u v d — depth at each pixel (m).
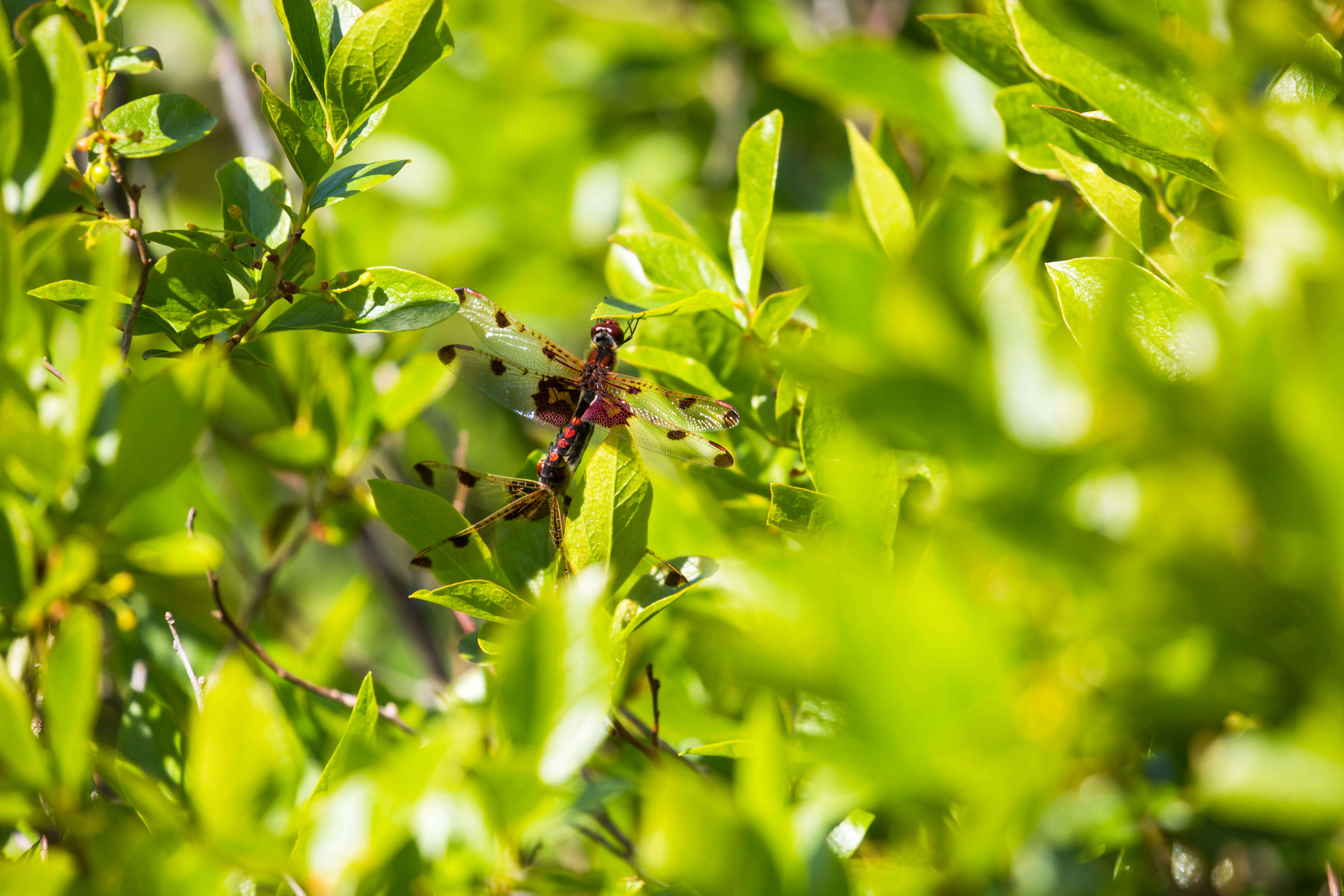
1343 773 0.49
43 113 0.74
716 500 0.80
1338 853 0.72
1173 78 0.73
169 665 0.81
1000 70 0.78
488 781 0.71
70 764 0.71
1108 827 0.71
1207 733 0.71
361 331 0.77
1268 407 0.47
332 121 0.77
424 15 0.76
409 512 0.77
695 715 0.80
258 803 0.71
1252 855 0.75
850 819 0.74
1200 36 0.72
